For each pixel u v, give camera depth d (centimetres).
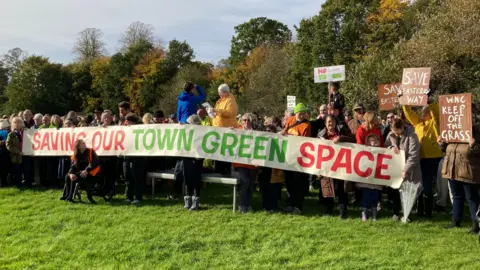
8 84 6794
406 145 714
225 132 813
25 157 1075
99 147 936
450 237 627
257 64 5788
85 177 873
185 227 679
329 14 4109
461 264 515
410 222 714
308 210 818
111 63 6806
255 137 801
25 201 904
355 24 3922
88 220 738
